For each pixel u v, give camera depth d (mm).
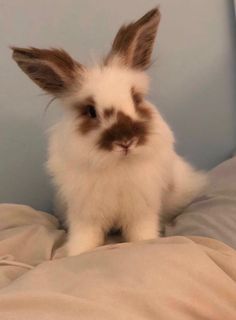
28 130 424
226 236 316
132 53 325
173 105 462
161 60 449
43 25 414
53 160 334
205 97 470
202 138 480
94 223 344
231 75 472
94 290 238
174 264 258
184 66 456
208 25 453
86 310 222
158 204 344
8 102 416
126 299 233
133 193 326
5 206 387
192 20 448
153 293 236
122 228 355
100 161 299
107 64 323
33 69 314
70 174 325
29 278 260
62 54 319
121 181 320
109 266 263
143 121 303
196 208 377
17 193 437
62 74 313
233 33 461
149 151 307
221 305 244
